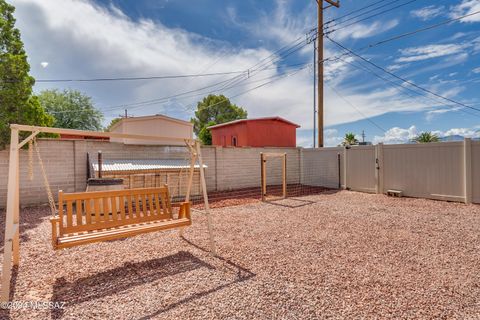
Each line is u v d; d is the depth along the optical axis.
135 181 8.55
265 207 7.97
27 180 7.84
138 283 3.02
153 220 4.31
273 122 16.61
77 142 8.60
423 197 9.35
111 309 2.48
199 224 5.86
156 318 2.32
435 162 9.08
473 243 4.47
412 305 2.54
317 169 13.30
